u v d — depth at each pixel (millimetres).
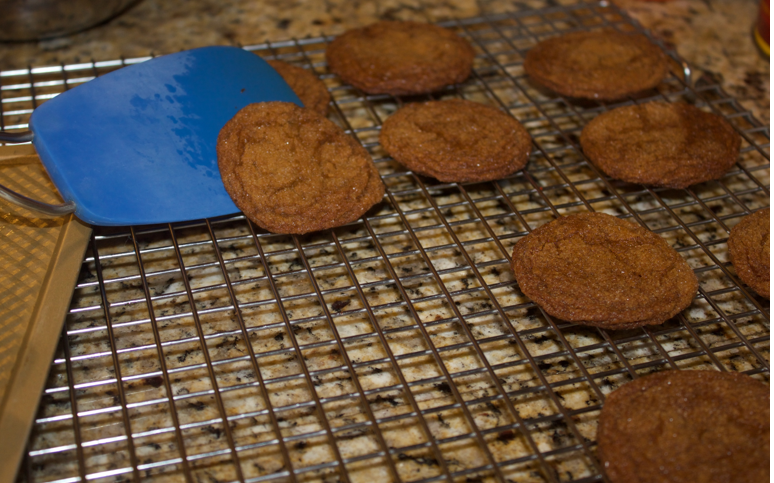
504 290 519
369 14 702
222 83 548
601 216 521
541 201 561
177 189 520
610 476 449
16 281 494
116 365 468
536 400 482
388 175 554
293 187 519
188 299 498
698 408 461
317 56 649
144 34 671
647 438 454
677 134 563
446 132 561
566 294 492
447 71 600
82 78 623
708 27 692
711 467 446
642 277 498
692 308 514
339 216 517
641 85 598
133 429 471
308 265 503
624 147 558
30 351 470
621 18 694
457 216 551
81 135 513
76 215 508
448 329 504
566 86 598
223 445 467
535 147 585
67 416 458
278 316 507
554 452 452
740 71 649
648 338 503
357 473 460
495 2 718
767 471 444
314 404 458
